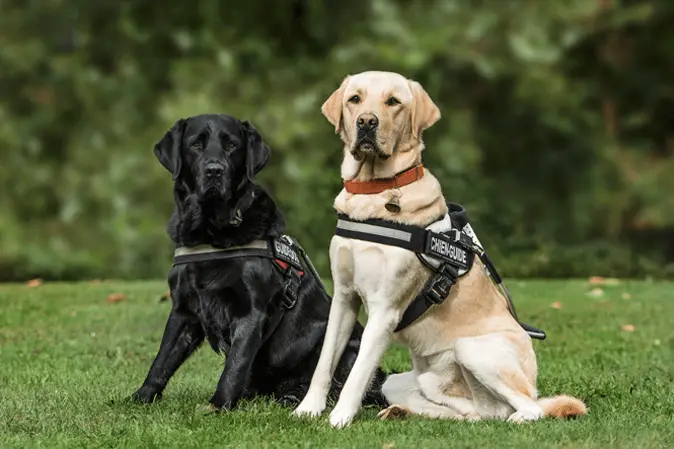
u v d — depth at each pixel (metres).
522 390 5.27
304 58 19.34
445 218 5.45
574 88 20.33
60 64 20.23
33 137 20.53
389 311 5.25
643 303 10.95
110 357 7.79
